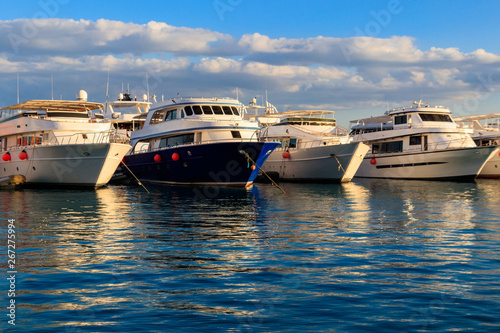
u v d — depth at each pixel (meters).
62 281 9.16
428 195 27.23
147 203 22.50
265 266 10.27
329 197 25.94
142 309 7.64
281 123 40.56
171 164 32.38
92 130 29.98
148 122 35.31
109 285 8.90
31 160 29.25
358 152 35.06
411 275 9.50
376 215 18.52
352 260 10.80
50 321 7.15
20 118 30.08
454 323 7.03
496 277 9.33
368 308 7.65
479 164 37.72
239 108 33.41
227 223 16.36
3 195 25.81
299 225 15.94
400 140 42.28
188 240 13.21
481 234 14.16
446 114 41.84
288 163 38.84
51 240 13.20
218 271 9.86
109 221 16.75
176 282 9.09
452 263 10.45
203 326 6.96
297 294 8.34
